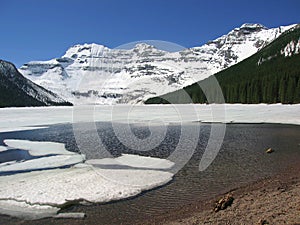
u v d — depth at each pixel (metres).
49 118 54.47
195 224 8.76
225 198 10.26
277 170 14.77
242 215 8.80
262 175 13.99
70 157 19.58
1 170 16.30
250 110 55.12
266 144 22.59
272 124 37.19
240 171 14.92
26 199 11.66
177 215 9.84
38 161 18.56
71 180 13.87
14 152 22.17
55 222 9.83
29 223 9.79
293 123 37.34
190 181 13.54
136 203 11.16
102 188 12.73
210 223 8.60
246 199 10.44
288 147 21.05
